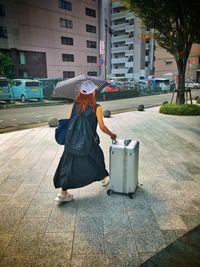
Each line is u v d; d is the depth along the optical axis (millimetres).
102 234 2625
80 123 2896
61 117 12922
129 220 2885
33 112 15172
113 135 3221
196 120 10352
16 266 2182
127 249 2393
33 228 2744
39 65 42844
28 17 39656
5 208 3191
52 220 2902
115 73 62125
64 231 2684
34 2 40094
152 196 3486
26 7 39094
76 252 2355
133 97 27078
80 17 49000
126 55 59281
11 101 21969
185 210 3100
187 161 5020
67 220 2898
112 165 3402
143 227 2744
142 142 6645
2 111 15867
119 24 59125
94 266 2180
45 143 6719
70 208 3182
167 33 11016
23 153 5762
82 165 3018
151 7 10312
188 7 9781
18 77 39531
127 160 3303
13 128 9914
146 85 32094
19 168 4723
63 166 3109
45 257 2293
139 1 10336
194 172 4410
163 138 7117
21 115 13844
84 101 2945
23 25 39188
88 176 3072
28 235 2619
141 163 4910
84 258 2277
